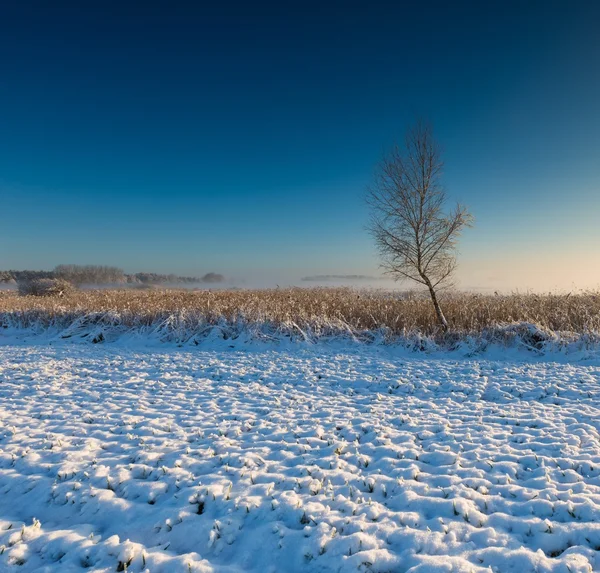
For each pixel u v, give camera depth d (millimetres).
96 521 3303
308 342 12203
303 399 6711
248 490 3600
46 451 4484
